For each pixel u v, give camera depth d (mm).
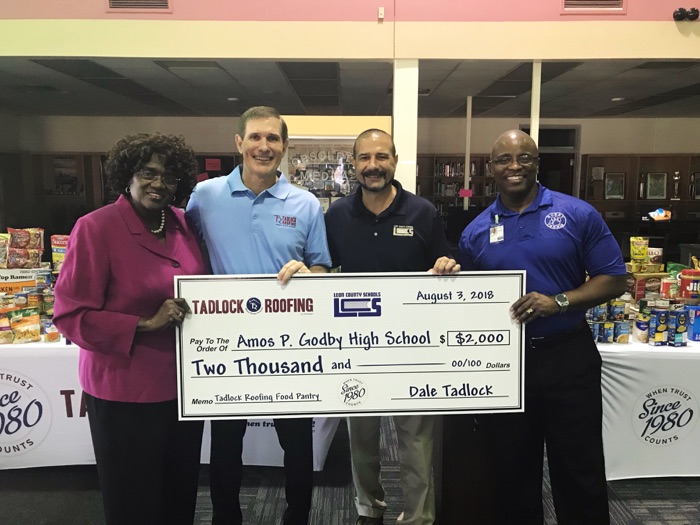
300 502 1742
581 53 3939
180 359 1507
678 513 2158
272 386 1568
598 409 1672
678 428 2311
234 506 1771
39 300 2465
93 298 1365
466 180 6676
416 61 3949
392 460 2613
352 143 3938
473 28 3900
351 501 2260
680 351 2256
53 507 2203
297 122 3906
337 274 1545
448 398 1615
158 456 1458
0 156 8156
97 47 3887
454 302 1585
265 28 3881
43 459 2379
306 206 1738
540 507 1765
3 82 5746
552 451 1695
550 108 7582
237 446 1724
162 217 1513
